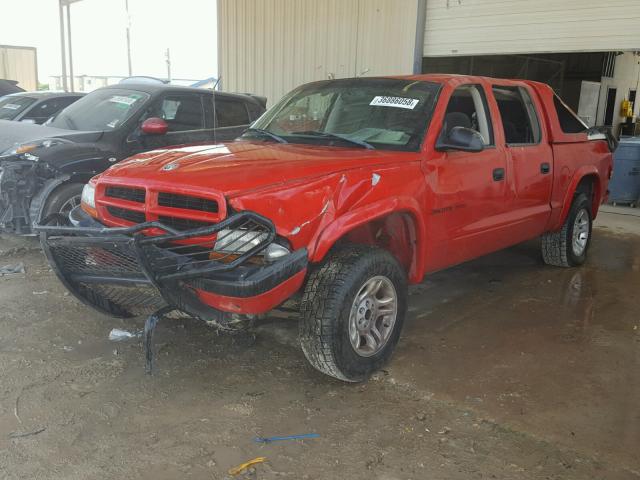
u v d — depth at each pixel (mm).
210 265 3133
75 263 3529
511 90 5211
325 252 3377
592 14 8289
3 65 22734
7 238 7012
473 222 4520
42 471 2773
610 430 3227
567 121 5961
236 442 3051
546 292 5586
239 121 7789
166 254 3158
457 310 5059
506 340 4422
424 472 2844
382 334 3783
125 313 4109
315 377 3762
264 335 4371
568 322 4816
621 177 10391
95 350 4070
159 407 3361
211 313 3389
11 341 4180
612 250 7375
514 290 5637
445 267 4469
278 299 3264
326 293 3393
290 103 4973
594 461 2945
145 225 3039
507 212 4941
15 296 5059
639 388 3711
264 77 12969
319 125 4586
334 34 11438
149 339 3432
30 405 3340
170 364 3885
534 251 7156
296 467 2863
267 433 3139
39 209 5934
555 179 5570
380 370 3865
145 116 6754
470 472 2848
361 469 2859
